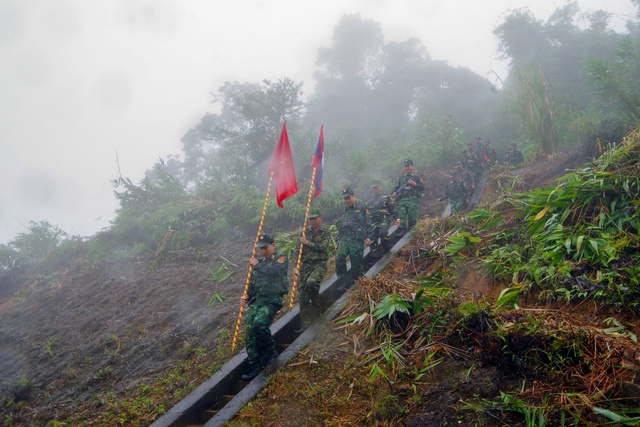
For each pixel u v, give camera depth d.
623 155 7.46
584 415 4.19
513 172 13.14
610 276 5.82
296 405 5.55
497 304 5.93
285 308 8.42
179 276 11.69
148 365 8.27
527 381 4.77
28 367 9.65
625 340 4.83
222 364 7.30
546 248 6.73
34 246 17.45
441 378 5.29
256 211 13.98
